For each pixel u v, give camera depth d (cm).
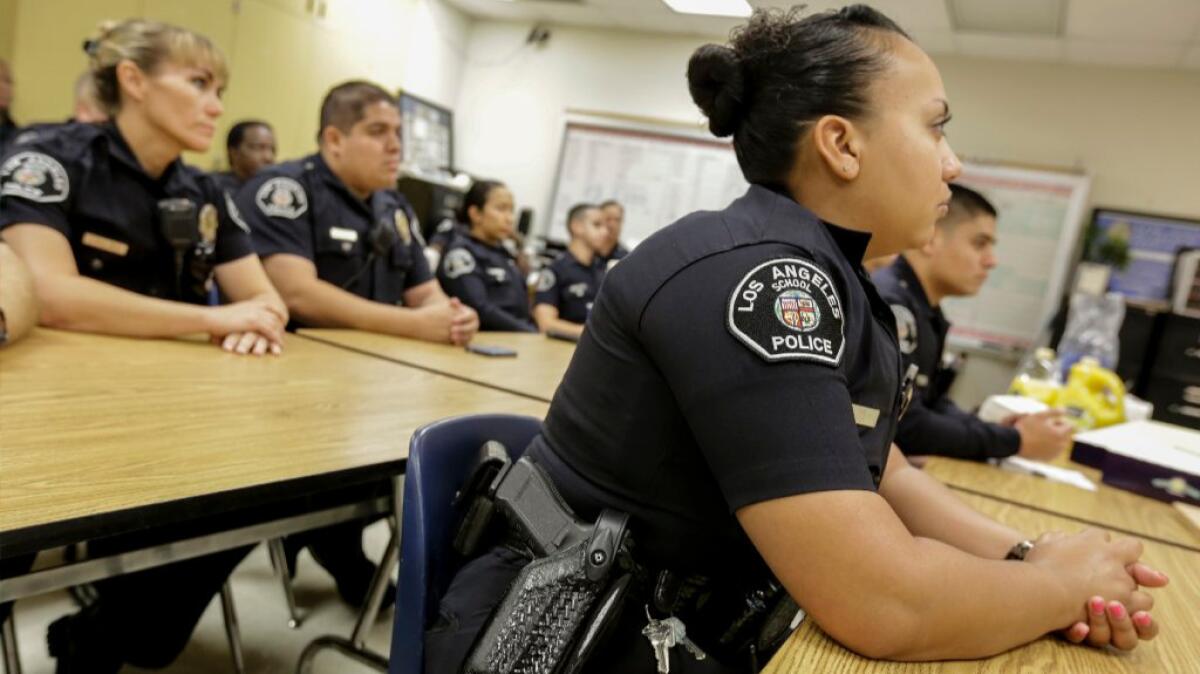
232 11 395
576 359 72
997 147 466
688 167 535
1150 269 438
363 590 183
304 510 106
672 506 65
